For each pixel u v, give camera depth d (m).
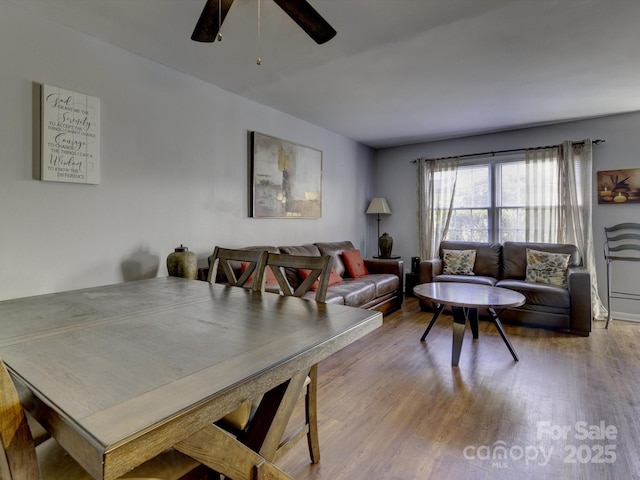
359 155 5.49
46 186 2.17
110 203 2.47
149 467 0.94
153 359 0.92
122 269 2.54
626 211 3.99
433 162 5.21
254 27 2.21
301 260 1.72
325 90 3.29
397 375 2.53
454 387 2.34
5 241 2.01
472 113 3.97
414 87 3.20
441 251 4.85
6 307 1.47
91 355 0.95
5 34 1.99
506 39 2.36
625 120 3.97
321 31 1.69
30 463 0.71
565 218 4.23
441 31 2.25
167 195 2.83
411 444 1.74
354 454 1.67
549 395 2.22
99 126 2.39
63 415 0.66
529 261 4.08
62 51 2.21
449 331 3.54
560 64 2.73
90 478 0.89
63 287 2.25
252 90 3.30
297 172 4.16
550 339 3.29
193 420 0.70
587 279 3.37
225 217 3.32
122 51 2.51
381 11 2.04
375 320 1.34
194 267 2.65
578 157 4.18
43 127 2.13
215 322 1.26
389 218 5.77
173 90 2.85
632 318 3.96
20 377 0.81
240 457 0.92
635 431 1.84
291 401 1.16
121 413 0.67
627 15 2.08
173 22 2.17
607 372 2.55
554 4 1.98
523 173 4.62
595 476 1.52
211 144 3.17
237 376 0.83
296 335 1.12
